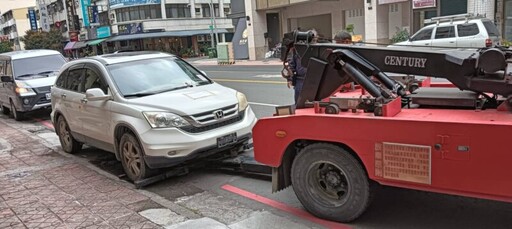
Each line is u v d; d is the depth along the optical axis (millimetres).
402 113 3580
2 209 4844
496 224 3750
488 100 3527
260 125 4207
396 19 22547
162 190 5336
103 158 7164
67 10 61750
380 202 4355
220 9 54750
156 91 6008
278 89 13297
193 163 5859
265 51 30984
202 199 4938
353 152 3699
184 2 51156
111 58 6562
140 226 4125
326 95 4254
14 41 89500
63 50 62812
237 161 5617
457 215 3982
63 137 7594
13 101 11836
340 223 3961
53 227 4223
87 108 6406
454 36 14555
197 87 6223
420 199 4371
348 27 24203
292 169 4145
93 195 5184
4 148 8297
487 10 18109
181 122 5266
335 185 3939
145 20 49250
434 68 3613
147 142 5242
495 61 3164
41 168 6625
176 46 52031
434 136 3191
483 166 3043
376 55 3898
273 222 4109
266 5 29234
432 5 19703
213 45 43375
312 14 28750
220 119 5586
